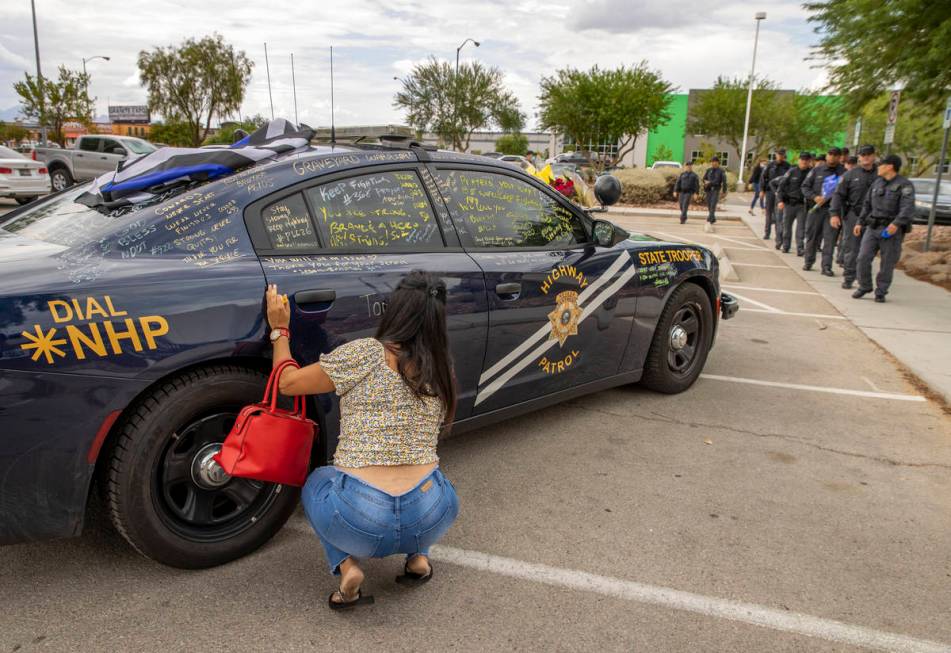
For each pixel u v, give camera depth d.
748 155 46.41
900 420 4.59
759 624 2.47
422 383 2.18
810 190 10.70
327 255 2.85
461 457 3.79
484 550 2.88
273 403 2.37
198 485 2.54
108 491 2.35
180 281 2.42
